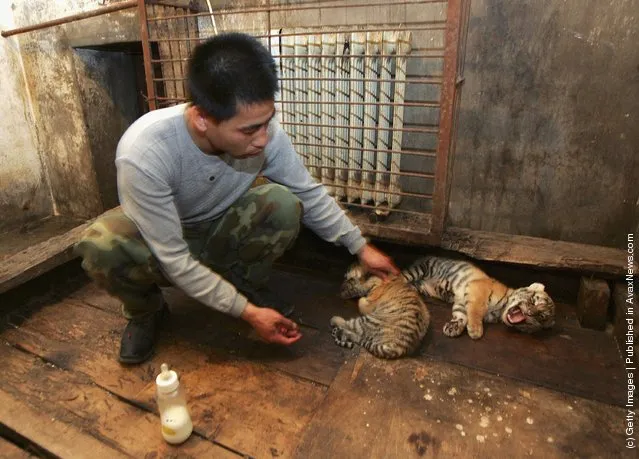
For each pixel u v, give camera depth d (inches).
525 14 69.1
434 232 72.9
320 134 84.0
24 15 101.0
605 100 68.9
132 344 64.2
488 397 57.1
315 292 82.0
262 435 52.6
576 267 70.0
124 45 96.4
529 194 78.5
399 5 74.7
